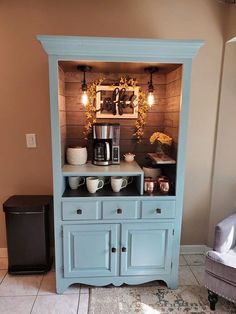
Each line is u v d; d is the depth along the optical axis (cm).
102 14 203
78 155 197
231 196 229
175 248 190
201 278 209
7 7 196
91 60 164
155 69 193
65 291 190
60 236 181
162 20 207
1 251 231
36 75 207
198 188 235
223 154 225
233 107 217
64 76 205
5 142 215
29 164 220
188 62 167
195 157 229
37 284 198
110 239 184
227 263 164
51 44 156
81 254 184
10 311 171
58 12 200
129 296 186
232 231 179
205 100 221
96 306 176
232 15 204
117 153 204
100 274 188
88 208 178
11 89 208
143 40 158
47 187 224
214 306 175
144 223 184
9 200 210
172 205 183
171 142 195
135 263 189
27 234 204
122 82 208
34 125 214
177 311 173
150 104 213
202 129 225
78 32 204
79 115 216
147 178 197
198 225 241
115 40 156
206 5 208
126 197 179
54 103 166
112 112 214
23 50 203
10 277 206
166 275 193
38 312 171
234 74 214
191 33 211
